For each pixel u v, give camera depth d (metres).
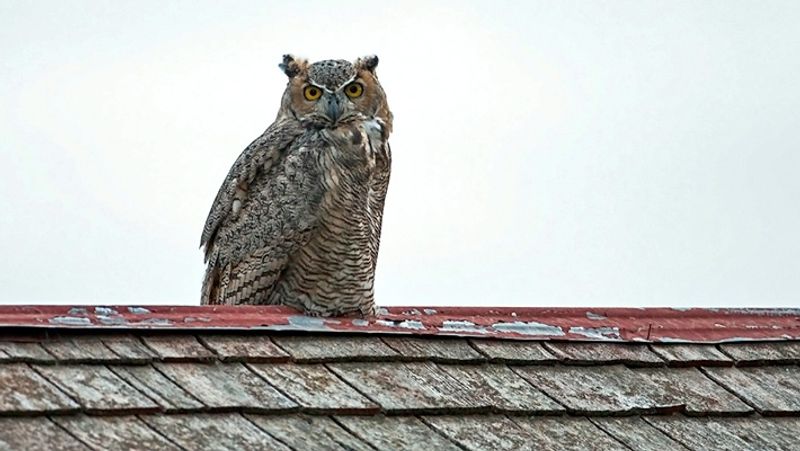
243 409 9.47
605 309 12.34
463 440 9.90
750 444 10.88
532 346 11.54
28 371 9.18
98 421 8.88
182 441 8.93
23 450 8.29
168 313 10.39
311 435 9.45
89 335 9.85
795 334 12.87
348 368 10.45
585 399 10.93
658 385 11.49
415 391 10.34
